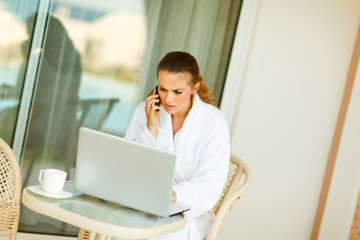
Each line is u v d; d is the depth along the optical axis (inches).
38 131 127.8
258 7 143.1
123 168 76.7
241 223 148.6
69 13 126.3
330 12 146.9
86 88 130.7
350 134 147.2
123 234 69.7
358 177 148.6
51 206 72.7
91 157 78.6
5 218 89.3
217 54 141.6
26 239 128.8
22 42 123.2
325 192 150.3
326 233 149.6
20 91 124.9
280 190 150.2
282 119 147.3
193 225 94.0
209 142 96.4
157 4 133.9
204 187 91.0
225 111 144.2
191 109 97.8
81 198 80.8
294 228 152.6
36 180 129.3
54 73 127.1
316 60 147.6
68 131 130.6
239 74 143.9
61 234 133.3
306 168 150.9
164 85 89.0
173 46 136.9
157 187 75.4
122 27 131.5
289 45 145.3
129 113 135.6
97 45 130.0
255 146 146.5
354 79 146.3
